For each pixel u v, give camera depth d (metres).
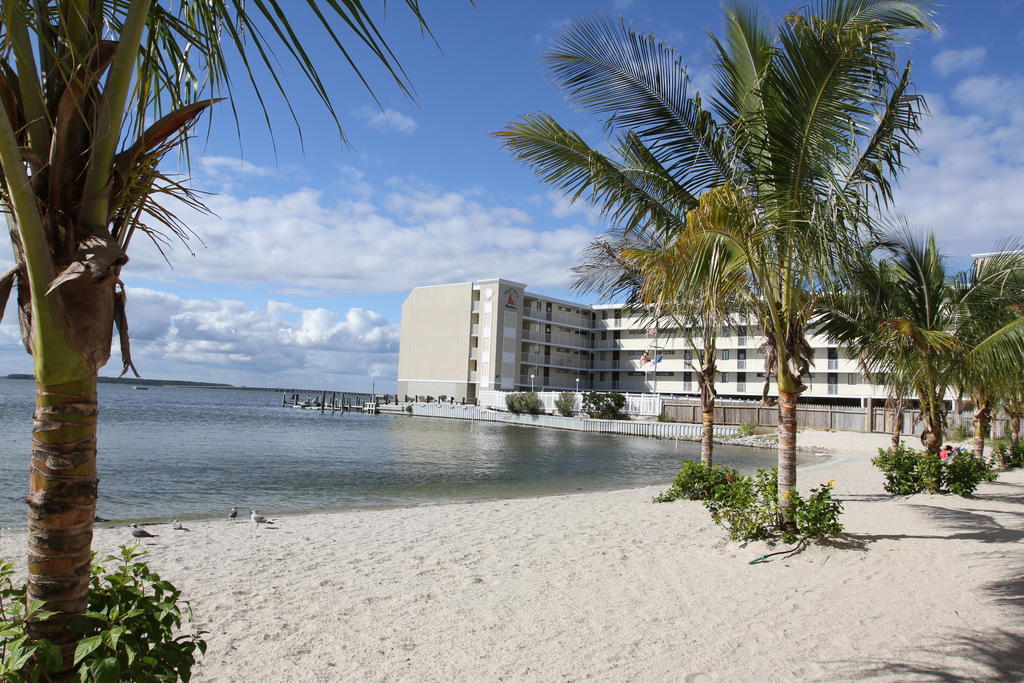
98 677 2.32
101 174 2.50
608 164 8.18
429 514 11.56
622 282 12.38
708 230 6.59
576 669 4.55
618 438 43.69
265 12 2.40
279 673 4.44
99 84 2.57
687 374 62.84
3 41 2.43
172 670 2.76
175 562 7.62
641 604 6.07
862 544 7.76
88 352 2.42
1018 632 5.07
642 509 11.96
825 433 39.38
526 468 23.80
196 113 2.93
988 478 14.51
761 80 6.82
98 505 13.01
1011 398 13.30
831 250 7.14
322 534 9.55
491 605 6.07
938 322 11.95
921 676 4.30
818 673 4.41
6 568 2.86
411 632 5.32
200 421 47.81
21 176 2.25
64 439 2.46
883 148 7.35
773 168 7.08
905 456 13.41
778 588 6.46
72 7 2.54
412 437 38.47
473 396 66.44
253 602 6.11
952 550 7.54
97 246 2.40
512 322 66.06
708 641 5.07
